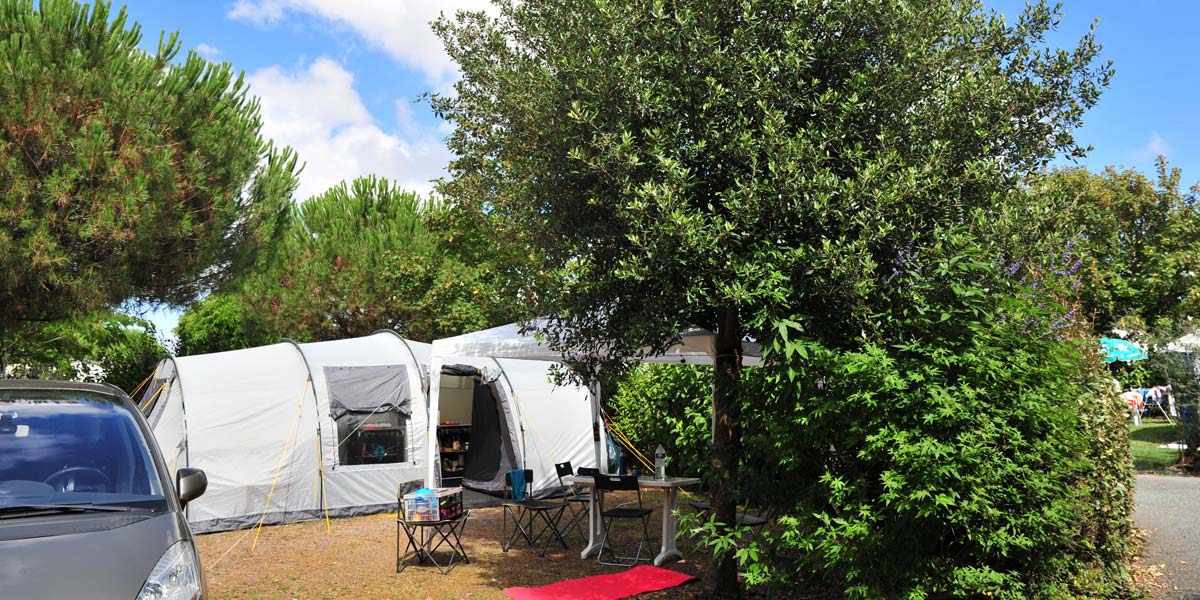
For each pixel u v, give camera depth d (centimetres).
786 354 513
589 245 618
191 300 1653
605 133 564
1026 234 559
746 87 571
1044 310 562
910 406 509
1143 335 1697
